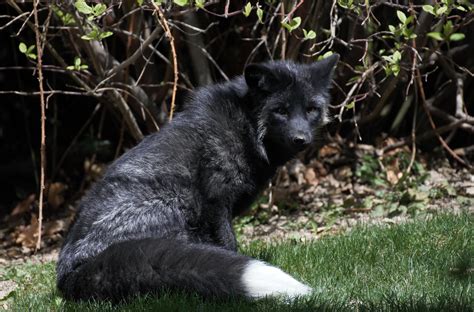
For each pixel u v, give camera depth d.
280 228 12.89
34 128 18.50
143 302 7.14
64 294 7.88
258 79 8.69
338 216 12.95
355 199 13.91
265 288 7.16
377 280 8.05
